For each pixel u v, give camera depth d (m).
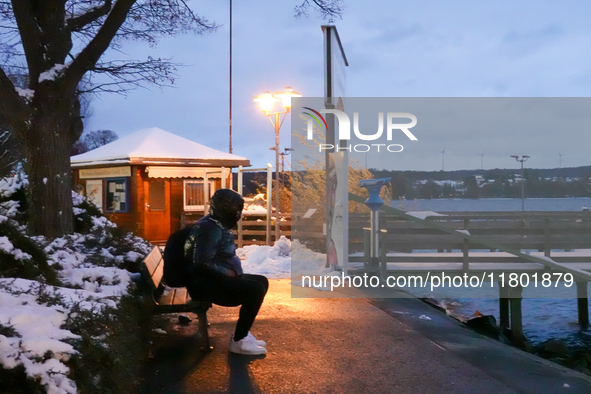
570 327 8.17
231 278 4.73
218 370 4.43
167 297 5.28
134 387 3.73
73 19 6.85
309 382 4.20
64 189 6.43
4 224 4.63
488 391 4.09
